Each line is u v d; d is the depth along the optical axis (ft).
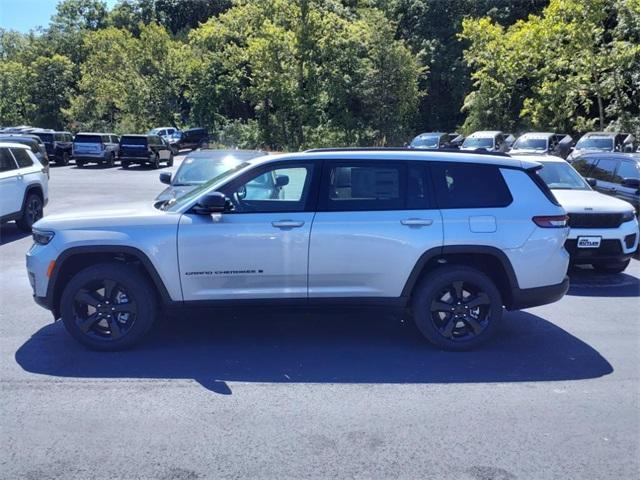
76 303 18.35
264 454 12.41
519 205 18.90
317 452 12.51
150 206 20.04
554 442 13.06
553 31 111.24
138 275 18.42
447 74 157.58
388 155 19.01
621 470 11.94
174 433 13.32
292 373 16.96
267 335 20.31
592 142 85.97
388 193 18.80
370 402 15.05
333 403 14.96
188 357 18.13
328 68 120.16
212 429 13.52
